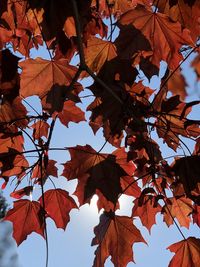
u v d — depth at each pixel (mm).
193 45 773
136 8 748
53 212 890
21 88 793
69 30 775
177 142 870
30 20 795
